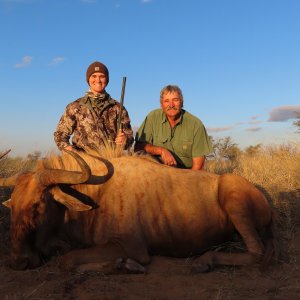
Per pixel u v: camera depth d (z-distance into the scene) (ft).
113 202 9.00
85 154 9.64
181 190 9.64
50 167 9.39
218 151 28.19
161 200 9.37
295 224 12.04
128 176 9.39
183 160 12.41
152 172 9.65
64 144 11.65
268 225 10.00
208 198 9.81
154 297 7.07
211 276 8.20
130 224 8.80
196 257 9.65
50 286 7.38
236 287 7.59
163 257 9.39
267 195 13.70
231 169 17.99
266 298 7.09
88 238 9.01
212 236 9.79
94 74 12.08
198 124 12.31
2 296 7.08
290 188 14.87
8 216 11.41
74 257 8.27
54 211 8.71
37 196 8.40
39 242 8.52
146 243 9.08
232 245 9.99
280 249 9.21
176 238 9.41
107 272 8.18
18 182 8.66
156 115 12.58
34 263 8.36
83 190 9.13
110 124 12.16
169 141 12.33
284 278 8.11
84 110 11.96
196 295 7.17
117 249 8.59
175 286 7.60
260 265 8.66
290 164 17.97
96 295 7.04
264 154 22.11
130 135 12.39
